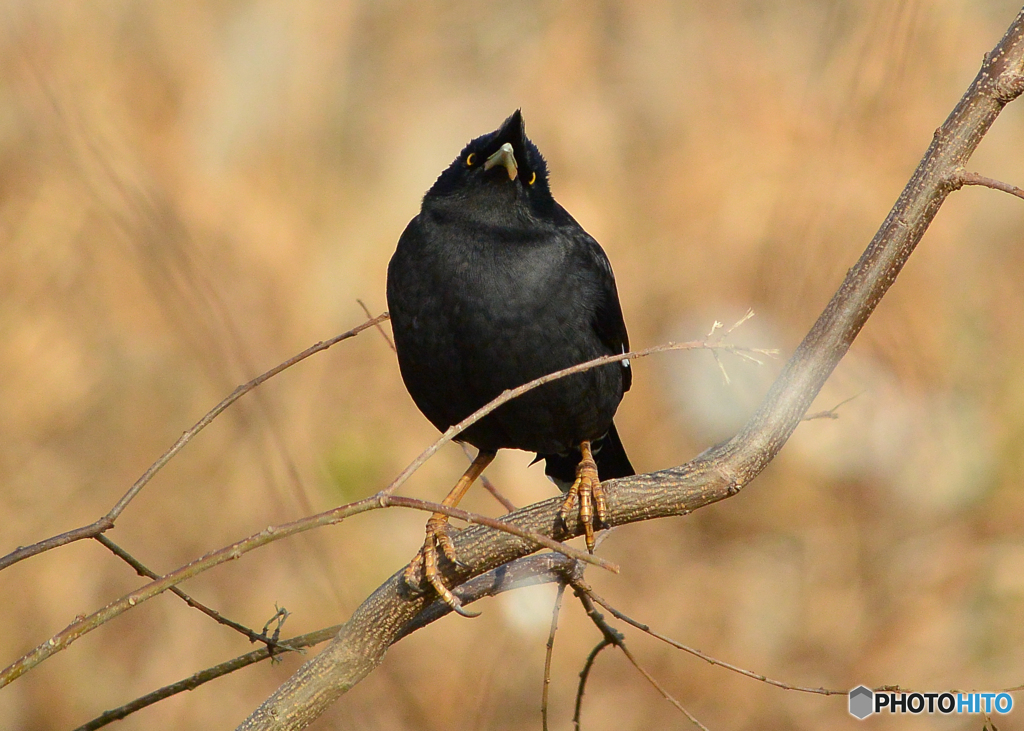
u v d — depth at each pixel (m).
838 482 13.52
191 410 12.41
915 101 14.66
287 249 14.41
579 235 7.46
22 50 14.15
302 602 11.10
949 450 13.48
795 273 13.41
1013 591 11.80
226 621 5.70
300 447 12.46
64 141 12.99
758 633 11.96
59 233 13.12
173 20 16.36
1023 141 17.56
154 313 13.04
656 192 15.93
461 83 18.28
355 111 17.77
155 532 11.63
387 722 10.51
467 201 7.17
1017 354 14.32
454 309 7.05
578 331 7.14
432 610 6.20
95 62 15.26
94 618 4.51
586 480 6.07
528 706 11.12
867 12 15.88
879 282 5.52
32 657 4.45
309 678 5.55
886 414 13.63
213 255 13.71
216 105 16.06
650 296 14.67
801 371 5.62
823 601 12.19
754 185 14.71
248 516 11.66
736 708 11.12
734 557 12.98
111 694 10.62
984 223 16.33
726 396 13.45
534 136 17.14
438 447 4.62
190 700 10.61
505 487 13.05
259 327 13.50
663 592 12.57
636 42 18.58
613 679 11.54
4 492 11.62
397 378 14.10
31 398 12.32
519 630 11.60
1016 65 5.36
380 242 15.33
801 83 16.88
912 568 12.45
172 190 14.28
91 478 11.95
